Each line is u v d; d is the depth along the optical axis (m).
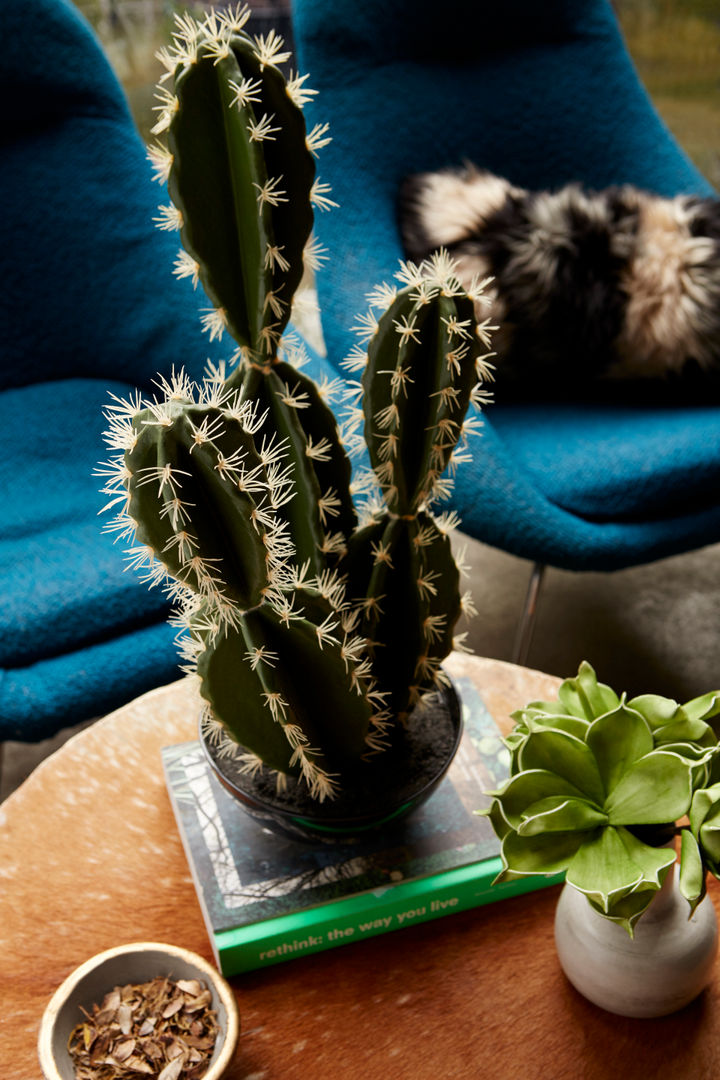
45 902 1.03
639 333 1.63
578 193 1.68
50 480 1.53
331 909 0.99
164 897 1.03
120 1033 0.91
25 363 1.70
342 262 1.66
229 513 0.81
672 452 1.56
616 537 1.54
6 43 1.54
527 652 1.76
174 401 0.81
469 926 1.02
